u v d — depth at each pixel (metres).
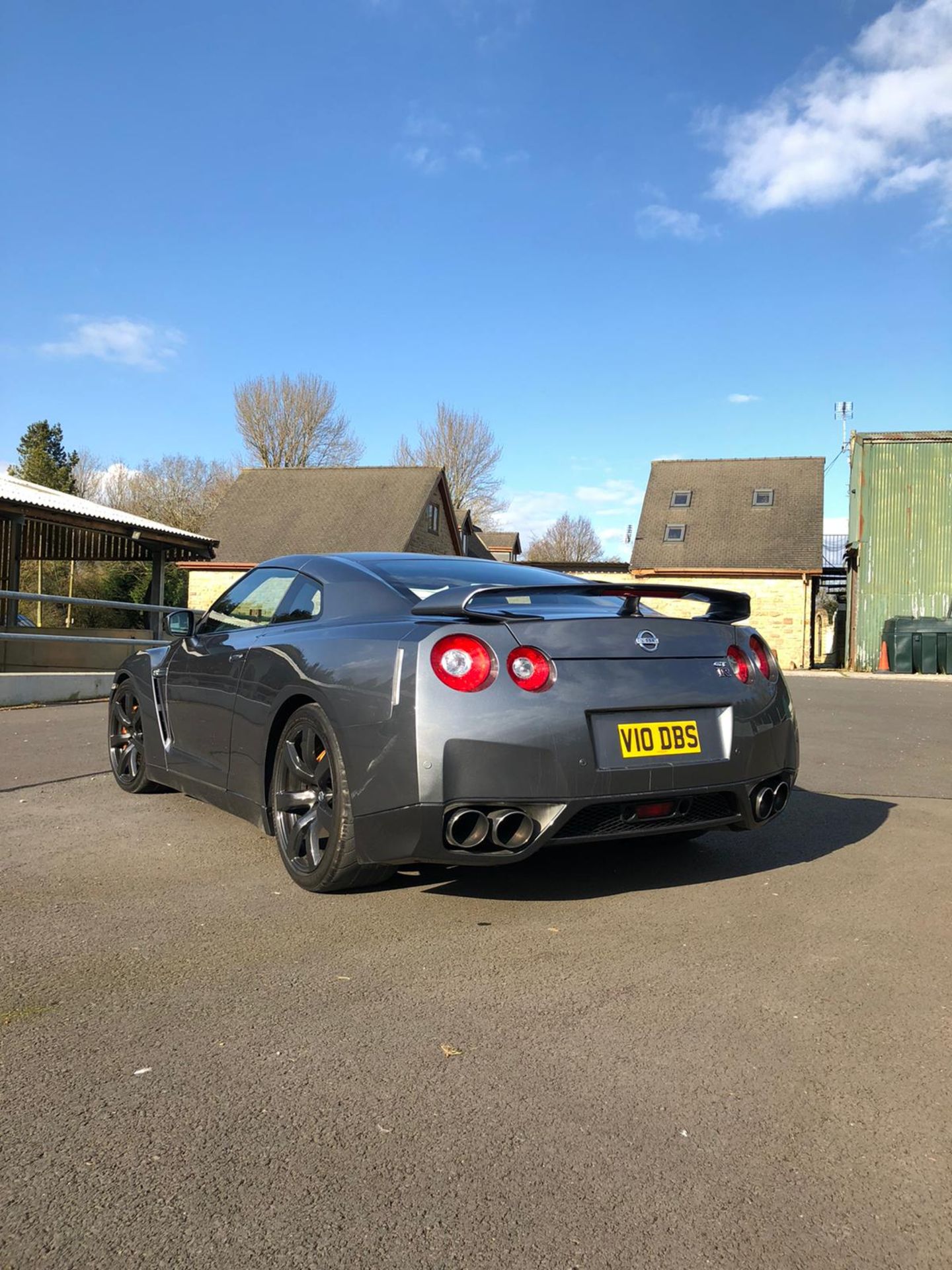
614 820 2.92
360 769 2.86
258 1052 2.04
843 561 28.59
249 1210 1.51
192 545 18.83
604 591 3.05
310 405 49.91
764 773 3.14
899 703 11.36
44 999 2.30
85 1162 1.63
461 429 54.59
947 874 3.46
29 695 8.88
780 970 2.53
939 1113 1.82
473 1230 1.47
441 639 2.78
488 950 2.66
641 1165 1.64
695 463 31.77
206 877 3.37
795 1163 1.65
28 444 58.00
